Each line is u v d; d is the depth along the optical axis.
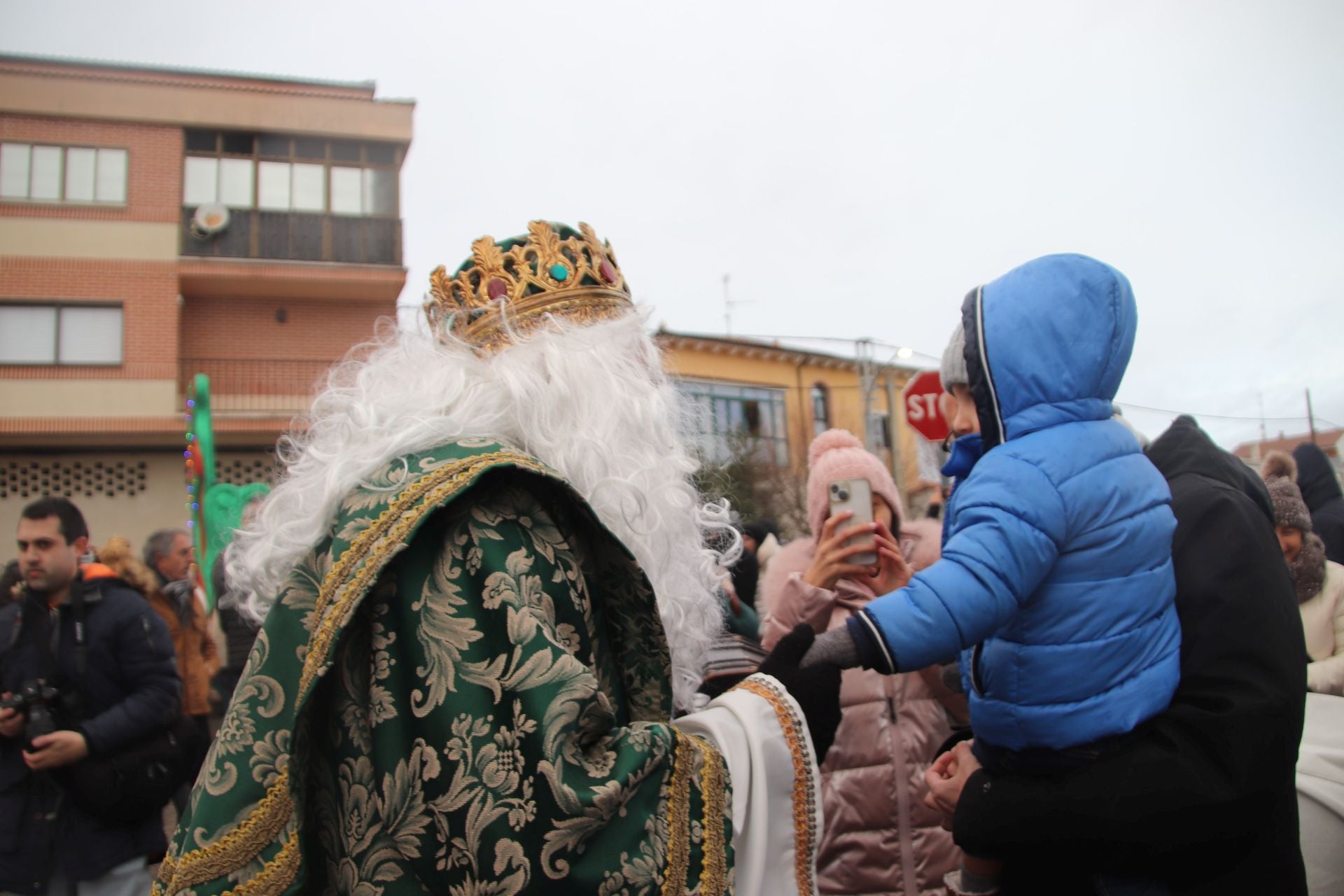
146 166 17.06
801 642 1.34
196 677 4.48
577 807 0.83
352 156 18.23
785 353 24.30
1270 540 1.45
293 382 17.78
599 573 1.04
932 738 2.49
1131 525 1.38
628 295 1.30
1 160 16.45
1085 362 1.44
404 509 0.93
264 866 0.90
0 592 3.21
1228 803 1.28
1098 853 1.35
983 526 1.38
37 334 16.34
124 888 2.86
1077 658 1.37
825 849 2.48
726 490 1.58
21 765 2.78
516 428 1.10
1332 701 2.18
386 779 0.87
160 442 16.75
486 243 1.22
